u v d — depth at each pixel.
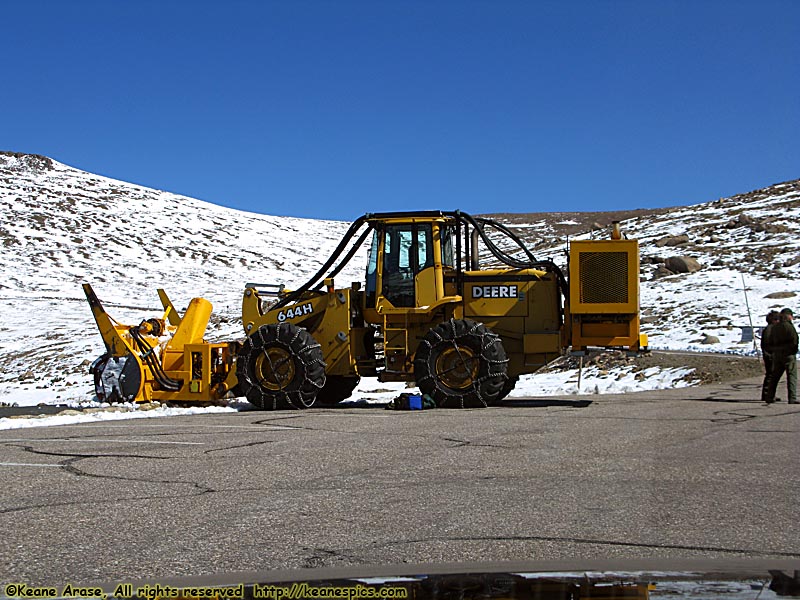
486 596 3.30
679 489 6.16
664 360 21.25
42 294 54.91
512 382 15.64
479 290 15.20
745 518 5.23
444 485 6.43
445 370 14.20
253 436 9.69
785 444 8.43
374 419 11.77
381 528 5.10
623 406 13.36
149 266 66.50
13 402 24.59
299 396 14.69
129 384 15.67
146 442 9.16
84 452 8.34
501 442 8.84
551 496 5.97
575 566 4.02
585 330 14.48
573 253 14.34
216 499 5.98
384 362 15.16
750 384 16.98
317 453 8.18
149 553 4.61
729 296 31.33
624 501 5.77
